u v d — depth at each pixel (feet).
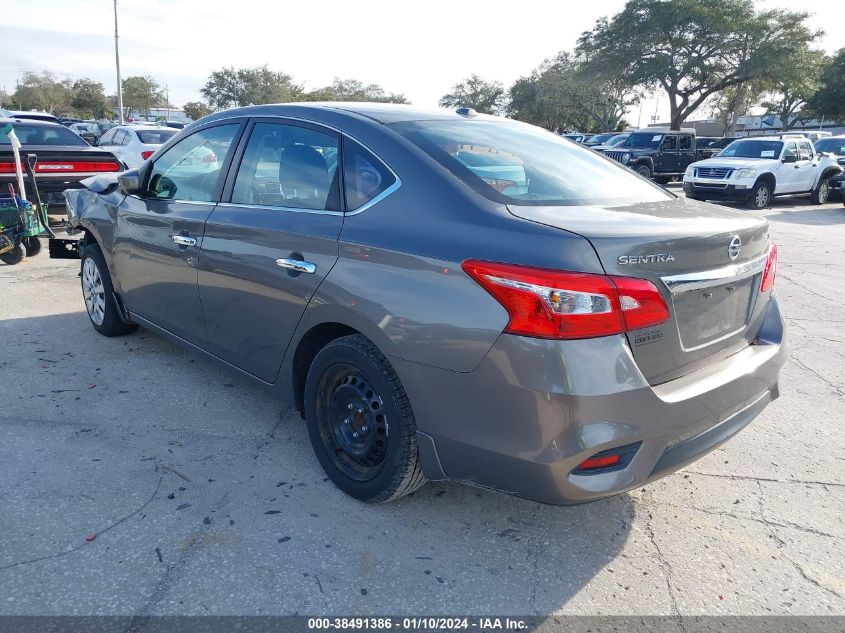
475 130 11.08
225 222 11.49
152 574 8.50
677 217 9.07
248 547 9.09
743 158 57.36
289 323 10.39
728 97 162.50
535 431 7.71
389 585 8.50
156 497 10.17
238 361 11.99
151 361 15.56
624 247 7.70
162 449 11.62
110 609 7.89
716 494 10.92
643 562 9.18
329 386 10.28
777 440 12.82
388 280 8.81
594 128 203.21
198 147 13.01
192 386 14.26
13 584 8.23
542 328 7.52
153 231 13.44
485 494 10.60
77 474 10.73
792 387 15.48
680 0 131.85
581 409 7.52
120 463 11.11
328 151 10.44
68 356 15.74
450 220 8.63
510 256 7.82
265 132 11.67
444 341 8.22
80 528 9.35
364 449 9.97
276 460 11.38
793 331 19.70
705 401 8.49
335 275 9.46
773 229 41.98
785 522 10.19
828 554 9.47
